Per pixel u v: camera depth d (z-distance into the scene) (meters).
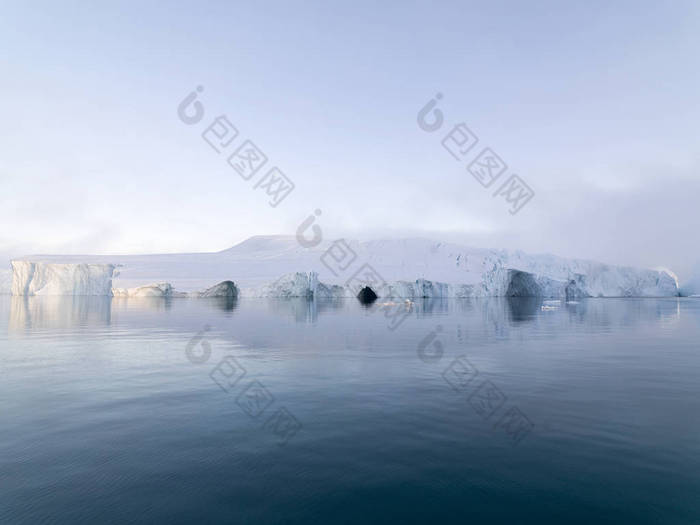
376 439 5.90
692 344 15.82
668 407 7.39
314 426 6.45
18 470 4.87
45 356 12.66
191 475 4.77
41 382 9.27
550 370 10.70
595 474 4.79
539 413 7.08
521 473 4.82
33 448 5.52
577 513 3.97
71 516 3.89
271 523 3.80
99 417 6.82
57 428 6.29
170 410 7.23
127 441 5.79
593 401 7.80
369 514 3.97
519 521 3.84
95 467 4.96
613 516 3.91
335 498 4.27
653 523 3.80
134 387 8.86
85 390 8.57
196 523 3.79
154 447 5.58
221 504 4.14
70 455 5.30
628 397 8.05
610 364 11.52
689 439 5.85
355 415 6.99
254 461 5.16
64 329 20.70
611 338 17.73
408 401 7.84
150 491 4.39
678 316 33.16
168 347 14.61
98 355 12.89
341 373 10.32
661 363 11.72
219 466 5.01
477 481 4.62
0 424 6.46
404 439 5.90
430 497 4.28
